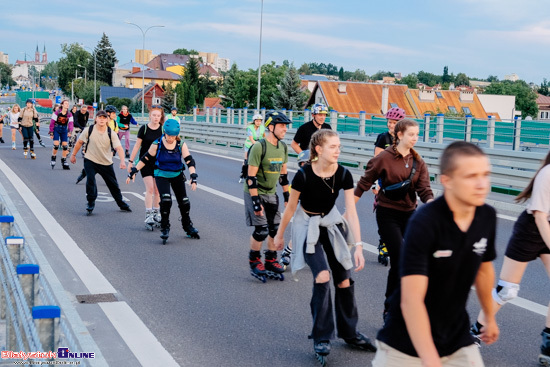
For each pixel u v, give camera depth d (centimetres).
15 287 427
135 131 5597
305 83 13638
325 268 510
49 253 857
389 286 595
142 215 1165
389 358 319
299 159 538
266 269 765
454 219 301
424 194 595
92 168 1146
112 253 870
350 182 529
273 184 745
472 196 293
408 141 592
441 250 301
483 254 315
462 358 321
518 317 628
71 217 1119
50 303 370
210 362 507
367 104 8250
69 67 19475
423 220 300
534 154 1324
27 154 2352
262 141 735
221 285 730
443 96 8912
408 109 8488
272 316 624
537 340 564
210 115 3509
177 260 842
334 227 526
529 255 512
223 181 1722
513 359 519
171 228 1062
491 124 1695
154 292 696
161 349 532
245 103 10456
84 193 1412
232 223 1117
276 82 10375
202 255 873
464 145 297
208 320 608
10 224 559
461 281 311
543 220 490
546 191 487
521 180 1352
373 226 1116
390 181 595
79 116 2289
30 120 2181
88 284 718
